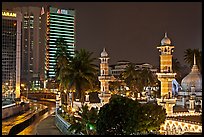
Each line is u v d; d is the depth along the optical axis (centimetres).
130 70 12506
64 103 9450
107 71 7738
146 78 12500
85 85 7069
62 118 6116
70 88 7112
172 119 5000
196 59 9644
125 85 12838
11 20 15538
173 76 5894
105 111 2930
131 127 2877
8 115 8388
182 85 8862
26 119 7794
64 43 10000
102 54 7781
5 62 15125
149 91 10481
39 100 15938
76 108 7662
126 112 2891
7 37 15375
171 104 5769
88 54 7175
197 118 5262
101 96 7538
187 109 6956
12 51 15450
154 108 3278
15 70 15488
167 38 6128
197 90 8462
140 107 3006
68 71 7069
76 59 7138
